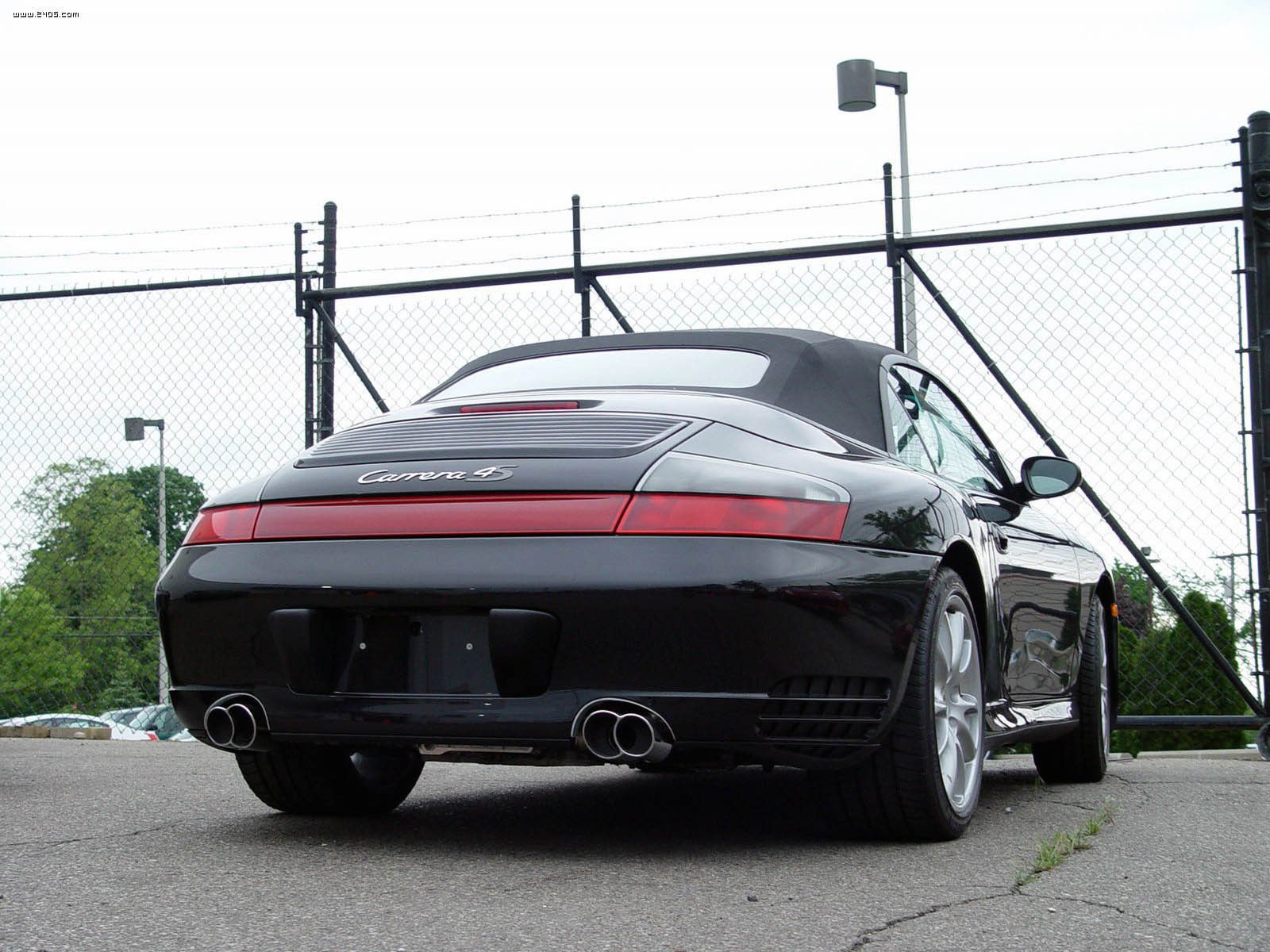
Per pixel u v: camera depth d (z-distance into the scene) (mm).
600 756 2578
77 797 3795
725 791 3996
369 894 2387
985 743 3240
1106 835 3086
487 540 2613
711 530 2553
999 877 2545
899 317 6168
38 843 2955
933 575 2877
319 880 2520
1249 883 2498
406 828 3193
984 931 2111
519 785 4180
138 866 2680
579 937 2066
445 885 2471
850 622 2627
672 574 2514
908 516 2855
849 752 2705
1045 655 4008
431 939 2053
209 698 2895
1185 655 6242
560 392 3221
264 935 2082
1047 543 4129
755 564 2539
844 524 2686
